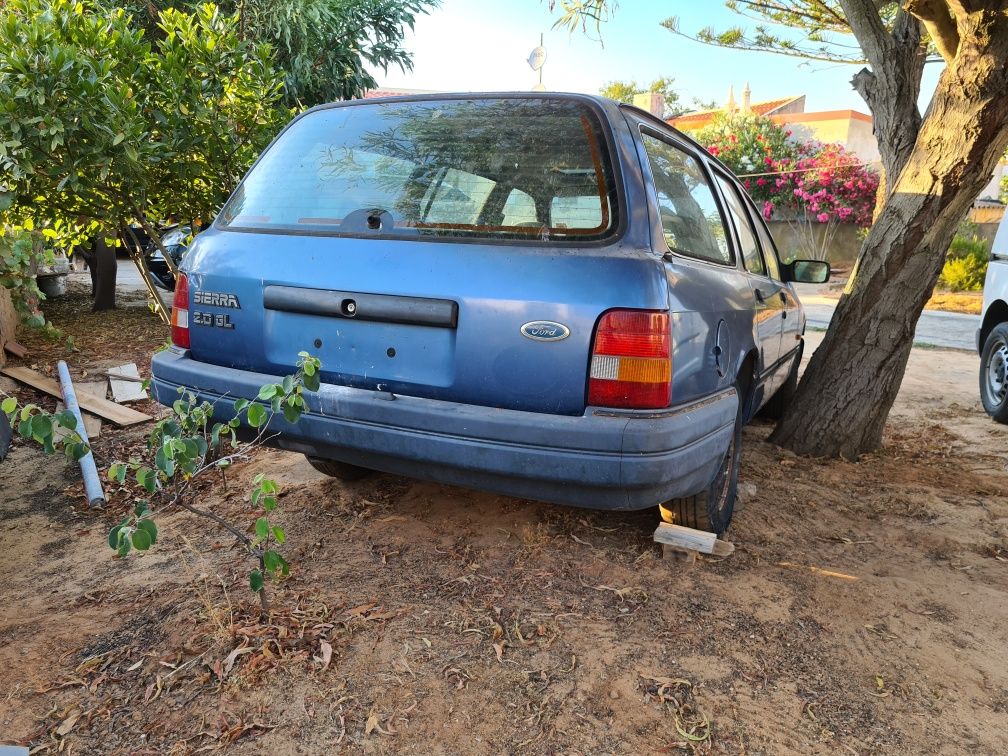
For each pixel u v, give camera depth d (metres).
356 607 2.55
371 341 2.51
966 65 3.75
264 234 2.80
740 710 2.10
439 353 2.42
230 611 2.51
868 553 3.16
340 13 10.85
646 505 2.34
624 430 2.19
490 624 2.47
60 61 4.28
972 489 3.99
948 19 3.85
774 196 20.88
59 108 4.42
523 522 3.23
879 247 4.33
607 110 2.60
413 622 2.47
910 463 4.46
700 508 2.89
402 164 2.73
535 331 2.28
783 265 4.91
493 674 2.22
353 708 2.07
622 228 2.36
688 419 2.35
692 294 2.52
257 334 2.72
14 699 2.09
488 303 2.33
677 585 2.77
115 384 5.80
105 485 3.72
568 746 1.95
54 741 1.94
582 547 3.03
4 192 4.65
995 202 20.77
